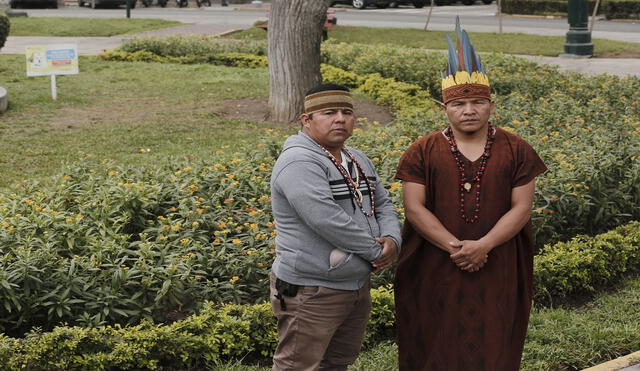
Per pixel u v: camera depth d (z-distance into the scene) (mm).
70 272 5070
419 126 9508
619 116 10352
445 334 3998
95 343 4691
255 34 24359
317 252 3730
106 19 27391
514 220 3928
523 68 14609
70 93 14211
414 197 4027
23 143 10516
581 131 8781
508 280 3979
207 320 4965
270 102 12617
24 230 5637
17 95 13859
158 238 5625
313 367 3844
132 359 4684
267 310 5051
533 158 3996
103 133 11195
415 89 14195
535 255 6414
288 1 12211
